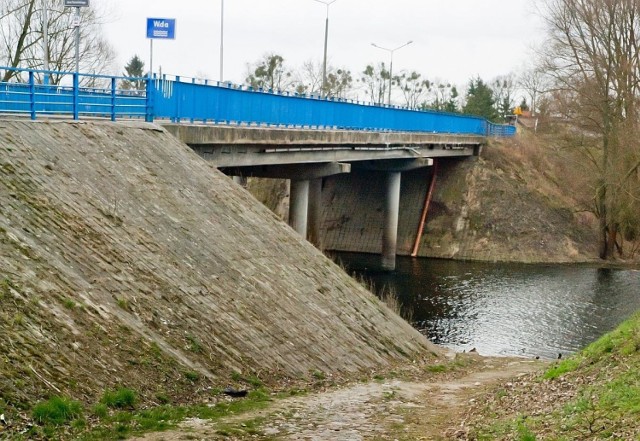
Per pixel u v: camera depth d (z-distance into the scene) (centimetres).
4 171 1678
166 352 1466
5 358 1156
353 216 6397
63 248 1548
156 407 1302
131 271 1645
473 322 3772
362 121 4494
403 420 1500
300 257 2359
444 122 6016
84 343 1320
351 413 1528
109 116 2611
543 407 1409
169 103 2669
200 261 1895
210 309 1727
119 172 2044
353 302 2380
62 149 1959
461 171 6562
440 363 2439
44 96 2359
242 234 2205
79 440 1083
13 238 1452
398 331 2488
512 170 6650
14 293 1300
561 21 5903
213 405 1403
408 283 4838
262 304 1920
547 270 5491
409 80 11994
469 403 1744
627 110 5612
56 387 1178
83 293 1448
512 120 10781
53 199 1703
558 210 6406
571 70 5928
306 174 4294
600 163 6256
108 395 1236
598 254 6112
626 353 1608
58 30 4359
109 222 1773
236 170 4156
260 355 1720
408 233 6341
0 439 1007
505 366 2606
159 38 3459
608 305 4225
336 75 11088
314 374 1819
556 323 3781
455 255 6109
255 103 3266
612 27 5659
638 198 5566
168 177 2214
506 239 6134
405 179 6612
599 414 1195
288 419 1403
